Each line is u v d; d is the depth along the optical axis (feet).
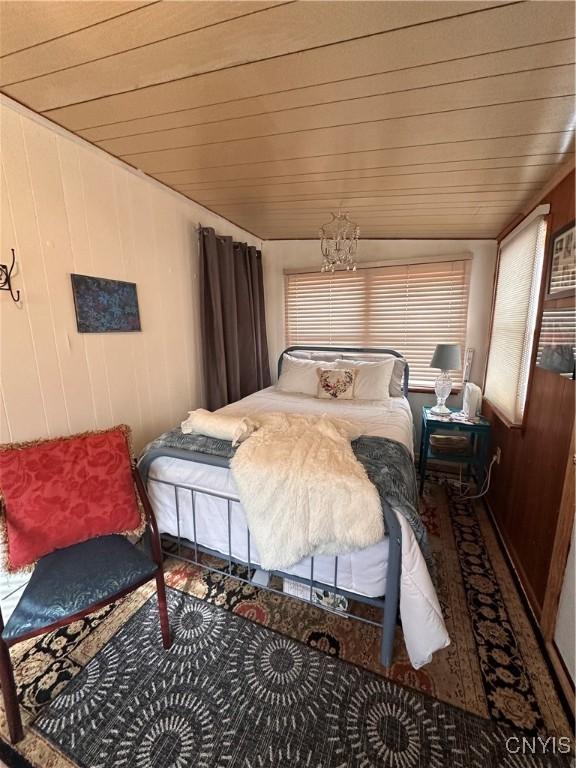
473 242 9.96
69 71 3.85
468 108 4.22
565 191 5.35
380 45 3.30
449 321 10.33
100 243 6.13
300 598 5.16
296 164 5.93
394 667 4.39
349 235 8.38
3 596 5.04
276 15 3.02
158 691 4.12
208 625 5.02
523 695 4.05
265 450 5.04
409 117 4.46
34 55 3.59
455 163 5.62
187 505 5.62
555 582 4.58
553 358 5.31
